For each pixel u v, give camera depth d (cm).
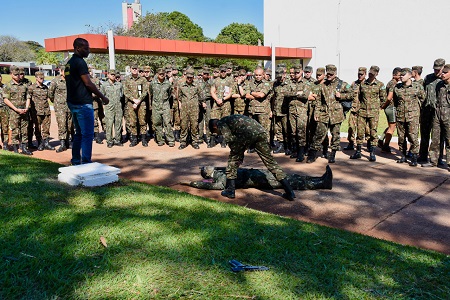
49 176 504
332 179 579
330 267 284
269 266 281
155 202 418
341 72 2500
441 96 658
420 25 2155
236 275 265
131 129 930
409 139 705
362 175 638
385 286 261
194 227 346
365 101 750
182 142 893
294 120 755
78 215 361
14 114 786
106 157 789
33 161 630
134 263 274
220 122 484
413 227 413
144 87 903
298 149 754
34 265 265
